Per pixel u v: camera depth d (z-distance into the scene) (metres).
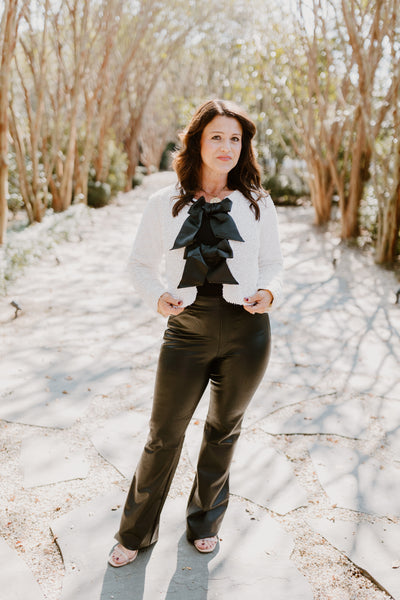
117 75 12.80
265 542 2.12
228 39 17.02
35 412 3.14
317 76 8.84
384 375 3.87
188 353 1.77
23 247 6.79
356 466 2.70
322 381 3.75
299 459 2.76
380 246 7.44
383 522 2.27
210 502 2.01
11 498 2.34
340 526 2.24
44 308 5.16
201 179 1.83
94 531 2.15
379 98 8.36
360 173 8.69
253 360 1.79
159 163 31.81
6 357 3.95
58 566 1.97
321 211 10.49
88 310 5.18
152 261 1.88
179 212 1.76
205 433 1.96
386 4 6.66
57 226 8.61
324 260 7.73
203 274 1.69
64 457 2.69
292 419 3.18
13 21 6.40
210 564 1.99
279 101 11.00
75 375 3.70
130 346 4.30
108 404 3.30
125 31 12.89
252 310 1.73
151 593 1.85
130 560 1.98
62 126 11.05
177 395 1.79
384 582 1.92
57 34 9.20
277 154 14.85
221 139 1.72
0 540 2.09
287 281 6.61
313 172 10.27
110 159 14.16
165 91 23.34
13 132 8.43
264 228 1.84
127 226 10.30
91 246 8.28
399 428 3.10
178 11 14.09
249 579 1.92
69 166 10.41
